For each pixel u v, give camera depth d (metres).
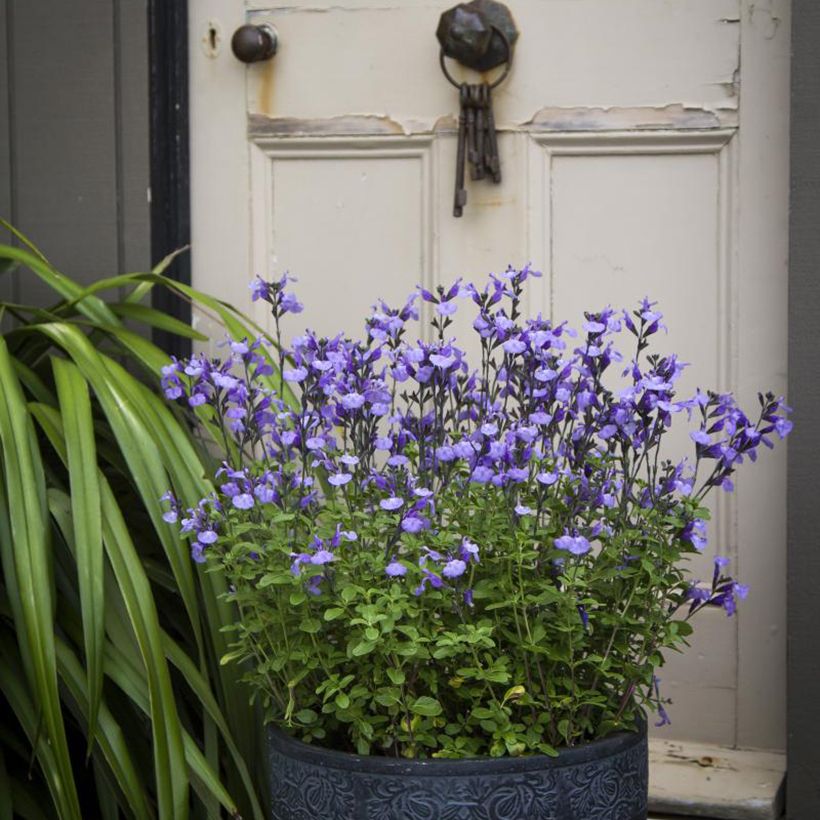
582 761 1.65
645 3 2.59
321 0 2.77
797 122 2.38
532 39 2.64
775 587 2.55
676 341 2.61
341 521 1.77
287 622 1.78
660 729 2.64
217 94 2.84
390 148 2.75
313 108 2.79
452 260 2.71
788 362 2.40
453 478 1.85
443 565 1.66
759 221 2.54
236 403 1.91
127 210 2.80
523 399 1.80
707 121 2.57
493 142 2.65
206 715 2.23
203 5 2.83
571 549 1.62
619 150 2.62
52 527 2.28
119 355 2.75
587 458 1.76
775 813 2.43
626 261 2.63
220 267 2.86
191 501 2.13
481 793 1.61
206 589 2.14
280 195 2.82
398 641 1.70
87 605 2.00
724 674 2.59
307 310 2.82
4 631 2.27
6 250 2.44
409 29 2.72
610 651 1.75
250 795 2.11
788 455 2.40
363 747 1.69
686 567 2.59
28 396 2.56
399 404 2.71
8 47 2.83
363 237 2.78
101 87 2.80
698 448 1.71
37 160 2.83
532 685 1.72
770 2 2.52
